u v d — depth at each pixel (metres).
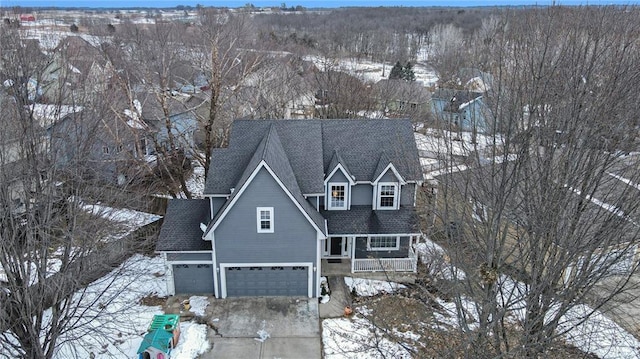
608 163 15.02
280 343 21.33
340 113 45.66
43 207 19.45
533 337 14.08
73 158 22.53
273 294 24.61
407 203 26.81
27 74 20.30
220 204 24.70
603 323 19.31
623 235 15.21
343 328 22.31
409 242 26.44
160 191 35.69
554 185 15.16
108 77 40.00
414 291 22.20
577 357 18.22
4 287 17.33
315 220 23.44
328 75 47.25
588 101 14.98
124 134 31.69
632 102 14.55
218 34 44.53
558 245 15.06
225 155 25.86
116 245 26.22
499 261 15.52
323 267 26.70
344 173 25.67
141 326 22.14
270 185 22.23
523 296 16.31
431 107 45.34
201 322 22.58
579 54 15.33
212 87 31.23
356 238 26.53
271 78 43.66
